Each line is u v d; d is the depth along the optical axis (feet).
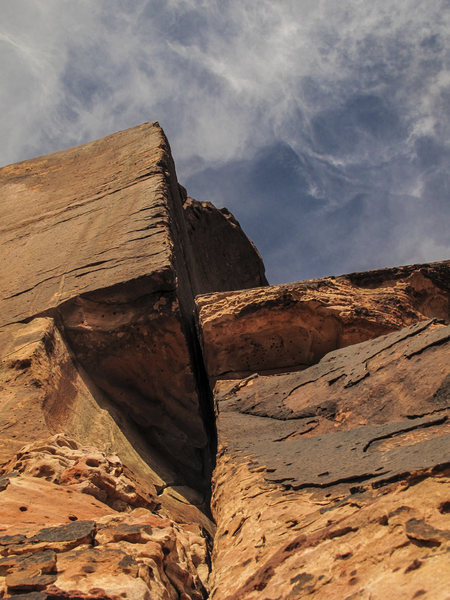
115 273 35.22
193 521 25.71
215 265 73.26
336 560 9.54
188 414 33.71
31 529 13.15
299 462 16.11
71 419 28.22
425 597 7.40
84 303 34.17
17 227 47.67
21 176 58.59
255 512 13.99
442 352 18.28
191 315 41.55
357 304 32.01
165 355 33.14
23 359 28.84
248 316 32.09
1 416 25.27
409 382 17.97
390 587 8.06
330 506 12.11
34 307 35.17
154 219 39.93
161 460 31.37
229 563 12.32
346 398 19.66
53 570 10.59
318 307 31.78
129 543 12.83
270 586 9.87
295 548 10.61
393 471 12.13
